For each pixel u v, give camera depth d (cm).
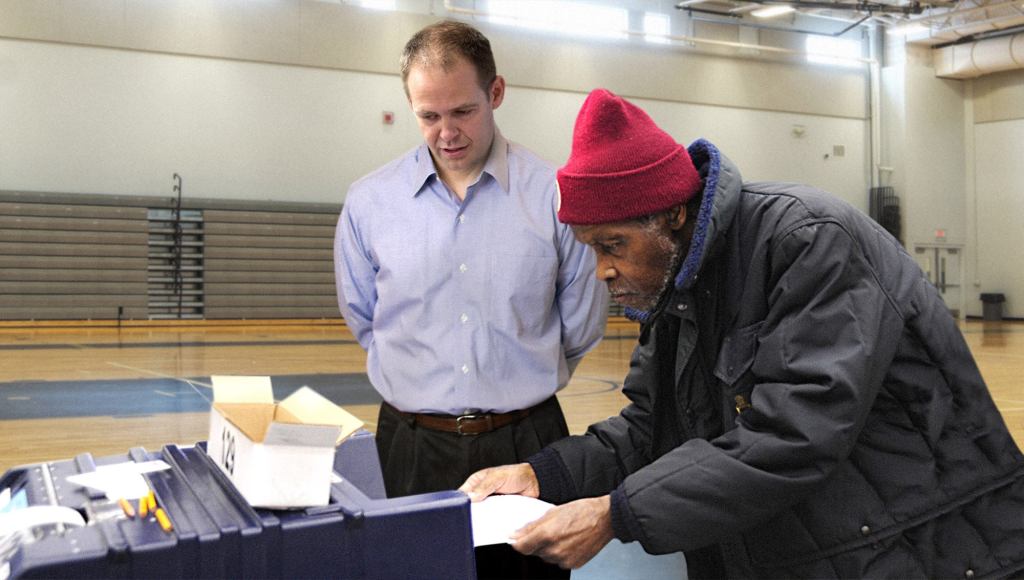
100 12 1183
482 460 182
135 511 87
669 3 1534
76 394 668
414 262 187
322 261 1314
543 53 1445
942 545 126
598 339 199
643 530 120
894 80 1730
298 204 1291
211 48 1239
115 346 1008
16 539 81
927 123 1739
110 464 110
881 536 124
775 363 121
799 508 126
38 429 533
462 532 92
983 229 1780
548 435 188
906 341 125
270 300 1293
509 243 187
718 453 121
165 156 1229
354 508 87
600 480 150
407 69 173
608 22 1497
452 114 173
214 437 103
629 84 1511
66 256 1193
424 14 1358
